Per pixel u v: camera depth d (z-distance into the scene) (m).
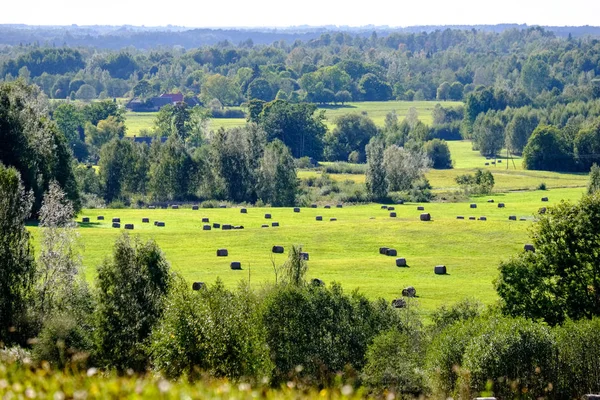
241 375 130.88
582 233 193.88
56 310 185.25
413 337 183.38
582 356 150.38
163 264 176.88
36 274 197.00
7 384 56.38
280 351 172.25
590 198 199.62
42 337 152.50
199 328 134.75
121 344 163.12
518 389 144.25
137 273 171.00
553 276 195.88
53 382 58.44
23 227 194.00
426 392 154.25
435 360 157.75
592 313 189.12
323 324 178.88
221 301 143.62
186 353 133.12
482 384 146.00
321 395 61.97
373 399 97.00
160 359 133.88
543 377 148.25
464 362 150.00
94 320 170.25
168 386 54.97
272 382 145.38
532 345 149.62
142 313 167.00
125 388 57.25
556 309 191.50
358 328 181.38
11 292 187.00
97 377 63.44
